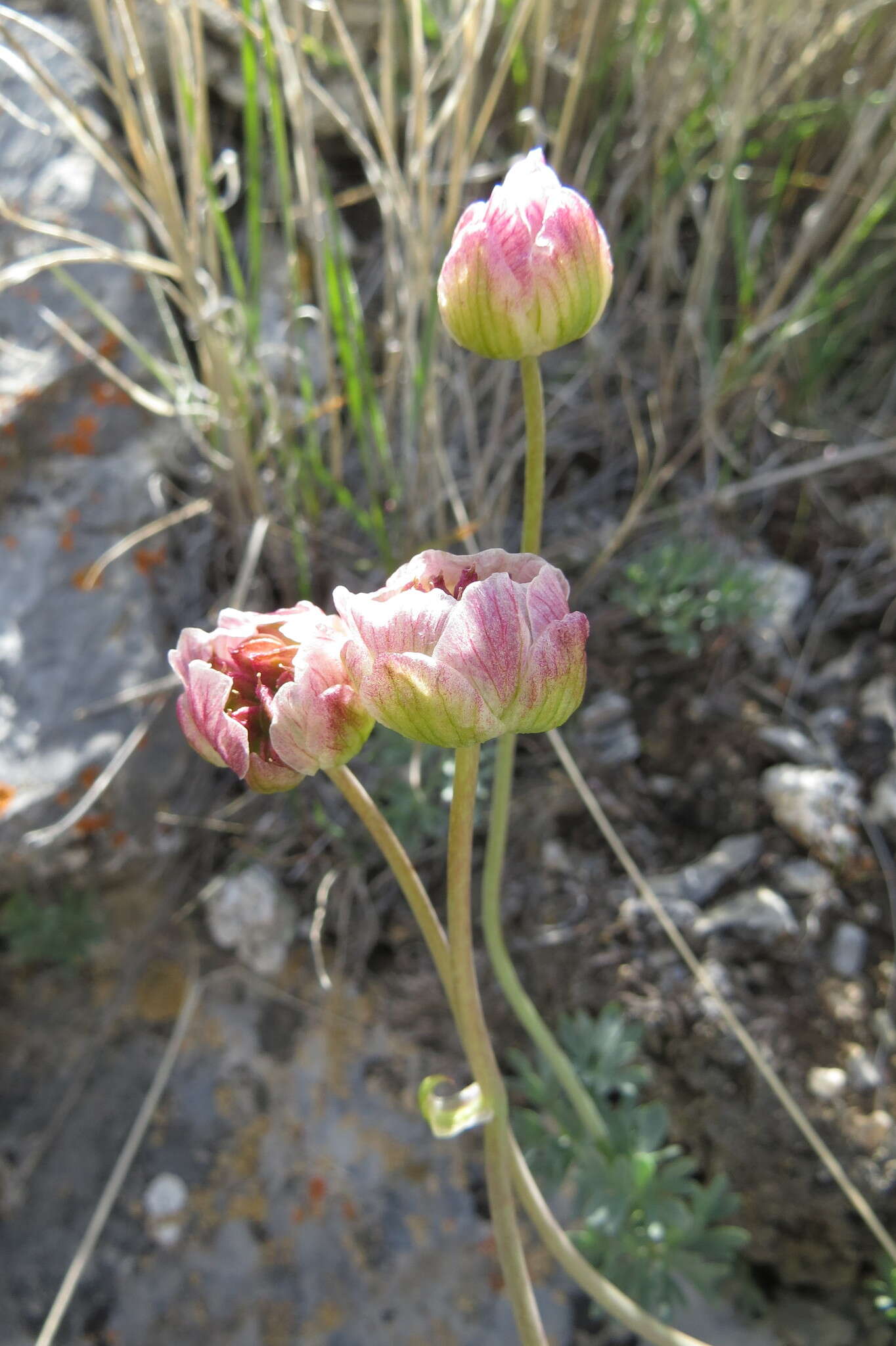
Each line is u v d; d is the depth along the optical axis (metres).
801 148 0.27
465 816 0.13
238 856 0.22
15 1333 0.20
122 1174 0.20
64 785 0.20
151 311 0.23
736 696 0.23
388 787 0.21
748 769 0.22
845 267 0.27
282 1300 0.21
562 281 0.13
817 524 0.25
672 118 0.24
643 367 0.26
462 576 0.12
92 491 0.22
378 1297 0.21
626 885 0.21
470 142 0.22
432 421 0.22
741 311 0.25
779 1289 0.20
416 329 0.22
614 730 0.22
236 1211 0.21
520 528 0.24
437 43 0.25
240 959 0.22
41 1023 0.22
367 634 0.11
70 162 0.23
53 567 0.21
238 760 0.12
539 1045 0.18
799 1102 0.19
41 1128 0.21
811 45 0.26
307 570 0.23
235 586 0.23
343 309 0.22
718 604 0.23
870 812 0.21
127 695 0.21
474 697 0.11
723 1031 0.19
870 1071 0.19
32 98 0.23
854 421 0.26
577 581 0.24
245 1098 0.22
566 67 0.25
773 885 0.21
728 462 0.25
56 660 0.21
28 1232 0.21
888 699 0.22
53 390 0.22
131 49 0.19
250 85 0.20
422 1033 0.21
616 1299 0.16
